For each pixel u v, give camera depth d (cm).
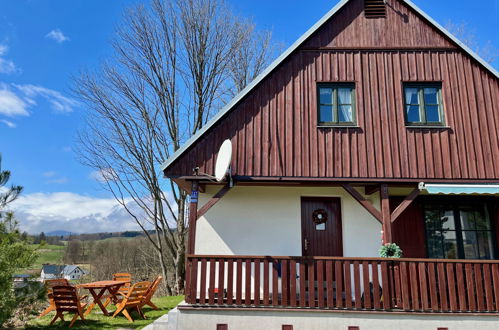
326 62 945
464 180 852
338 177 852
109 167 1847
